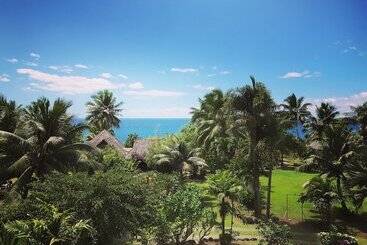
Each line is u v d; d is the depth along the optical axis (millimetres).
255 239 28203
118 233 20562
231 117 38438
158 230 24328
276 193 43781
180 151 52406
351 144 38156
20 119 32938
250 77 38094
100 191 20172
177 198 25453
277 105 38031
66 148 28719
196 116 64500
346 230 32312
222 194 27219
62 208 19234
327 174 37844
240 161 39125
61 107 29062
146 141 57125
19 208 19453
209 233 28125
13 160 28734
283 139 36812
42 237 17203
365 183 35094
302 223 34344
